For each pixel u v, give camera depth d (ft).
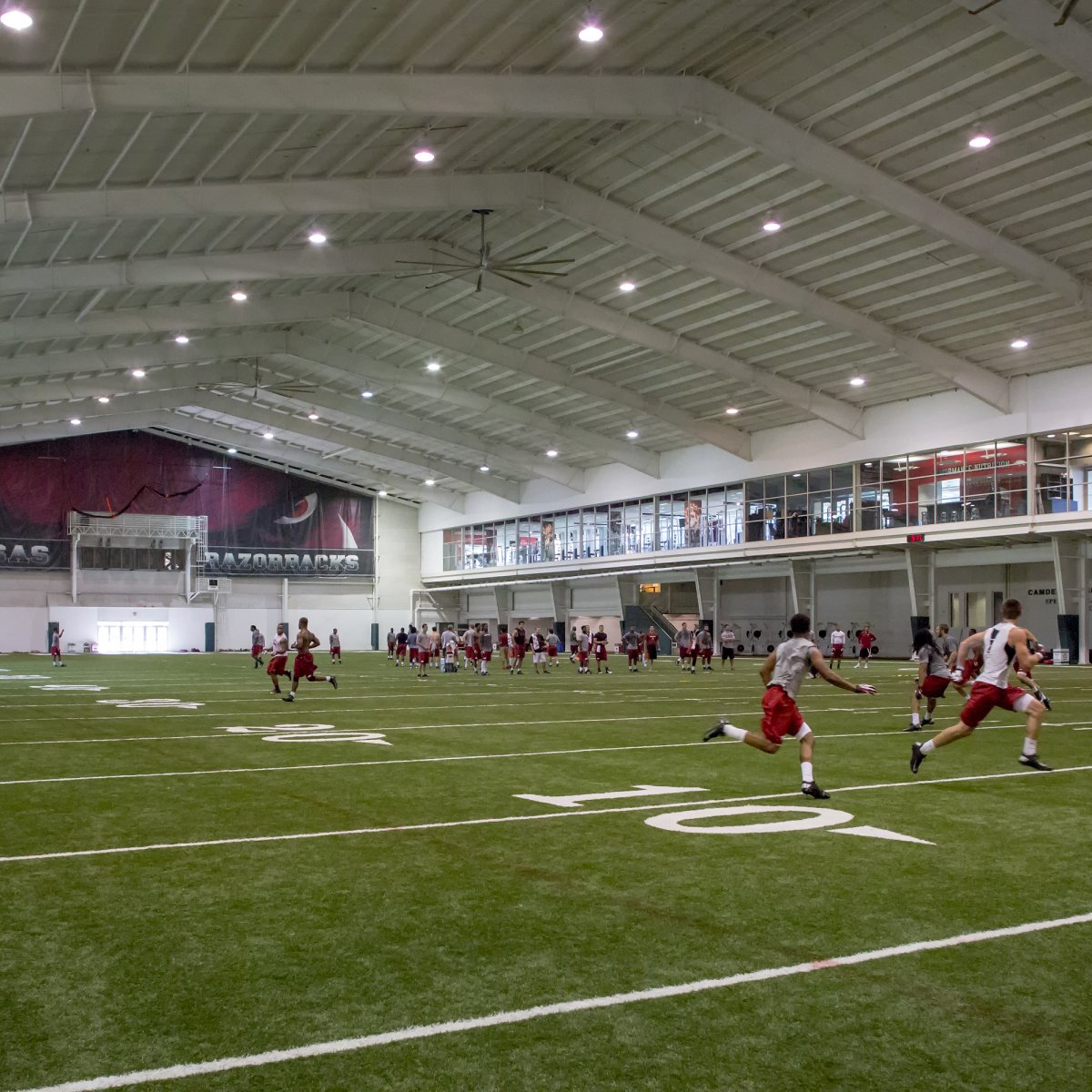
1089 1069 12.23
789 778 34.45
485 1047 12.73
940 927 17.58
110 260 85.76
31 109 53.26
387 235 94.63
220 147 67.97
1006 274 93.91
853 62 66.74
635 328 112.98
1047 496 118.93
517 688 85.87
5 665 132.57
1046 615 135.33
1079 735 48.44
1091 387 113.29
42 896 19.53
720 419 147.54
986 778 34.47
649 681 97.50
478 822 26.73
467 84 63.21
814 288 99.86
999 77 66.59
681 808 28.73
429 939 16.90
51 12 48.52
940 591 148.66
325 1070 12.09
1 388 132.36
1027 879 20.83
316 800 30.12
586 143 78.89
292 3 52.60
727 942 16.79
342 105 60.29
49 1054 12.53
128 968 15.53
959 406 126.41
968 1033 13.25
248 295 107.55
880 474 137.18
